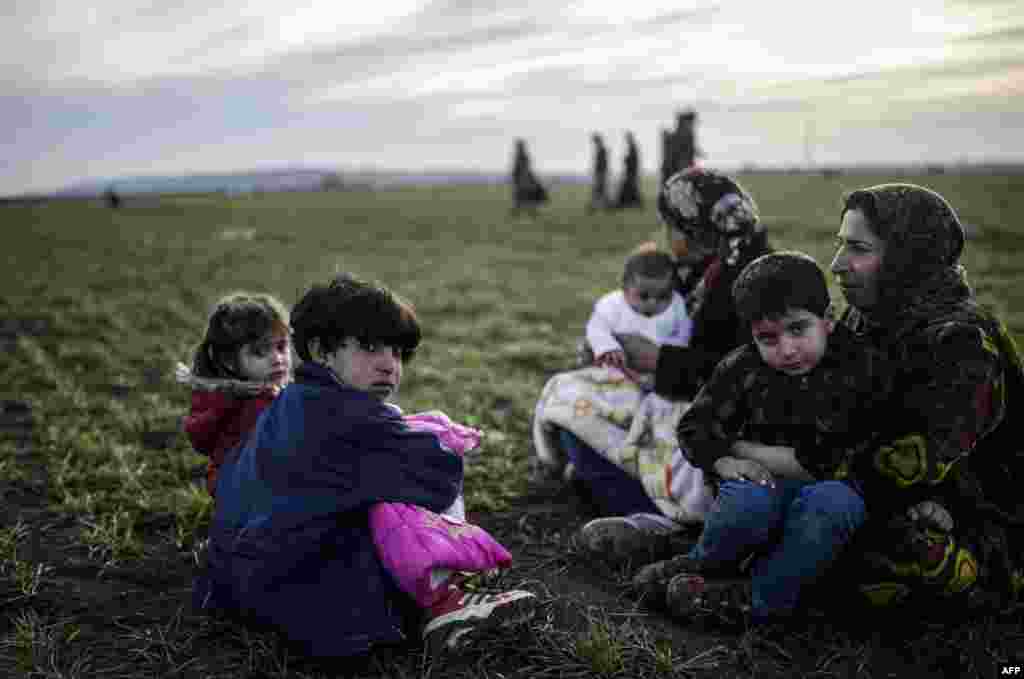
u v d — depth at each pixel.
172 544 3.22
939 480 2.29
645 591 2.73
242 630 2.48
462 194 49.22
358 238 19.12
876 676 2.35
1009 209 22.11
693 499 2.97
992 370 2.27
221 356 2.88
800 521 2.37
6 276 12.05
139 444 4.36
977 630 2.51
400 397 5.52
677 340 3.44
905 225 2.32
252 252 16.17
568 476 3.85
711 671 2.35
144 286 11.24
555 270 13.08
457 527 2.49
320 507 2.33
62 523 3.38
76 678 2.29
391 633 2.34
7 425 4.79
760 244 3.11
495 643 2.42
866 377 2.40
